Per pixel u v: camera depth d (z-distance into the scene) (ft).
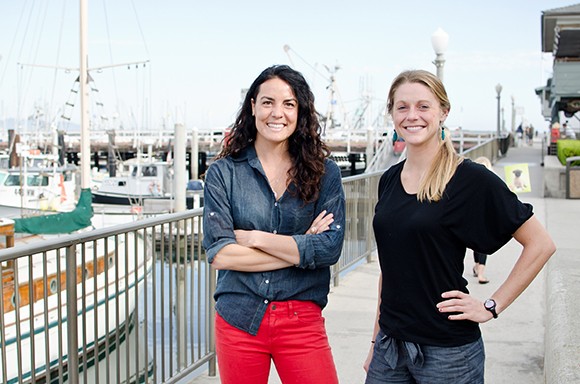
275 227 9.69
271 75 9.66
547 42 94.89
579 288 14.24
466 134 169.27
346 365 17.02
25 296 20.65
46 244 11.12
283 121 9.60
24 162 91.76
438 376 8.50
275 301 9.47
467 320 8.47
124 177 122.11
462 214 8.37
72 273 11.80
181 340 15.37
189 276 15.51
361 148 171.63
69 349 11.89
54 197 85.66
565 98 81.82
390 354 8.85
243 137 9.97
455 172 8.48
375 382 9.15
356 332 19.66
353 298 23.44
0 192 90.38
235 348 9.57
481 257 25.02
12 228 27.99
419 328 8.52
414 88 8.84
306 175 9.65
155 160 181.27
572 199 49.65
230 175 9.82
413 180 8.95
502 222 8.33
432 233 8.41
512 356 17.12
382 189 9.46
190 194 109.50
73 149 179.52
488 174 8.40
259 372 9.62
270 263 9.36
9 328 19.93
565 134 84.74
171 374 14.94
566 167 50.24
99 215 77.05
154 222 14.08
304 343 9.53
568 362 9.86
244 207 9.68
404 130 8.93
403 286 8.64
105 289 12.89
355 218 27.12
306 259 9.30
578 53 81.61
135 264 13.61
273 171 9.91
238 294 9.55
